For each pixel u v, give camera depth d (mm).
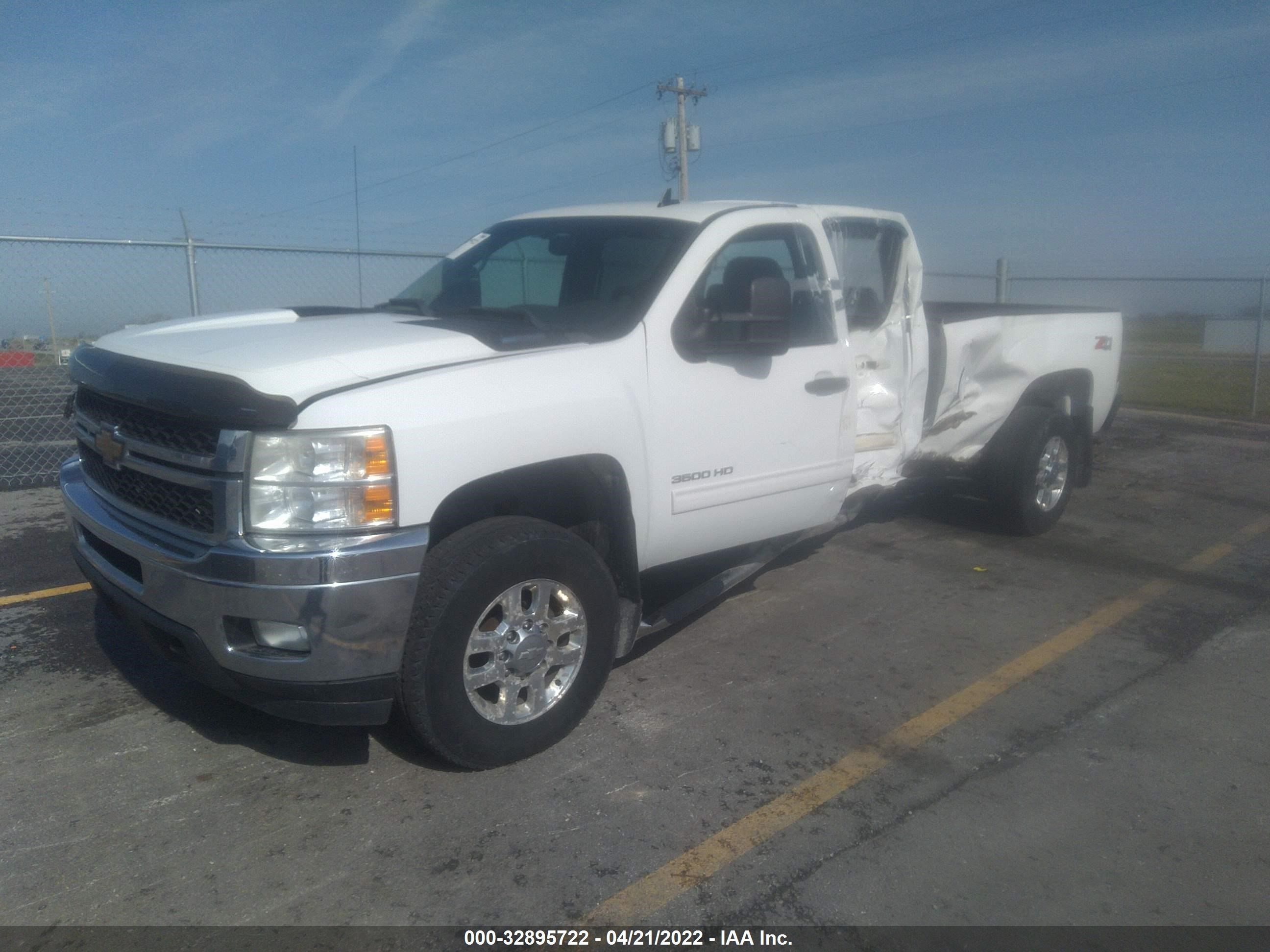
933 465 6246
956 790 3438
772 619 5066
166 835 3105
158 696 4082
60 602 5188
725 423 4160
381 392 3061
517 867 2961
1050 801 3377
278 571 2887
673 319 3990
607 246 4426
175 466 3168
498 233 5078
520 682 3490
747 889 2873
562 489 3785
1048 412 6543
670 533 4070
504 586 3318
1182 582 5777
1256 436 11047
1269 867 3025
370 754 3625
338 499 2967
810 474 4625
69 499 3781
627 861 2994
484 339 3545
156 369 3264
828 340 4688
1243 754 3717
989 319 6172
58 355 9992
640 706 4043
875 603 5336
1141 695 4219
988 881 2934
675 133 34750
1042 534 6789
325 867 2951
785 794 3387
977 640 4824
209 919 2715
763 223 4488
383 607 3008
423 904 2791
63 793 3334
